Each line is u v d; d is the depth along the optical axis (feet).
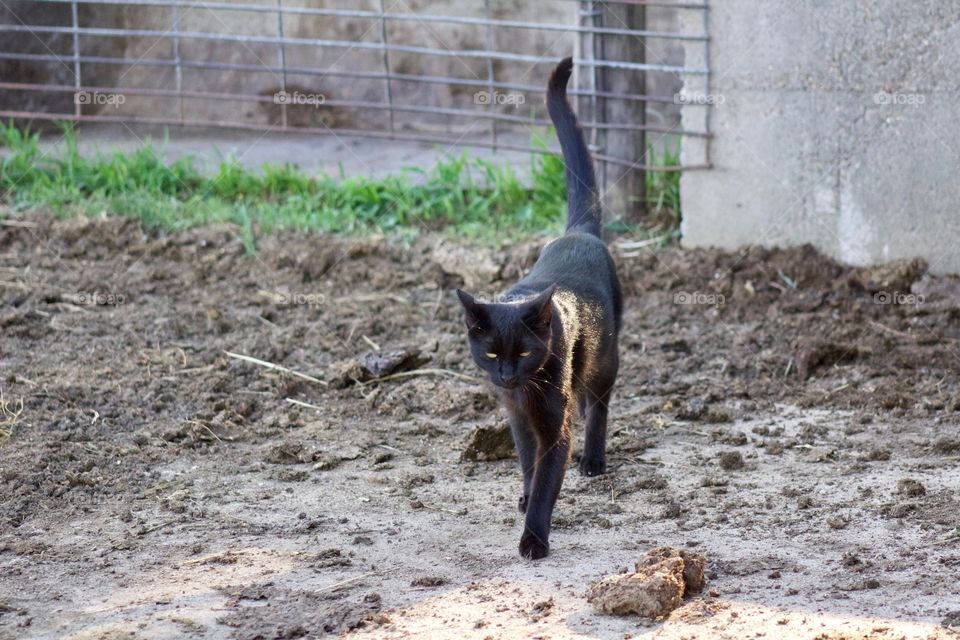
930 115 31.01
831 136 32.55
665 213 36.83
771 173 33.63
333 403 26.94
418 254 35.19
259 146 45.70
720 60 33.65
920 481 22.07
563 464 20.42
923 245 31.91
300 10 37.29
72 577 18.62
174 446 24.26
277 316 31.63
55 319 30.73
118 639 16.56
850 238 32.94
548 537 19.89
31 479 22.25
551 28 35.53
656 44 46.32
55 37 47.14
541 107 48.32
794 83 32.73
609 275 24.17
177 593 18.02
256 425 25.68
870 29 31.35
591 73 35.78
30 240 35.60
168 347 29.43
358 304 32.40
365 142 46.52
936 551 19.11
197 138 46.98
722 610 17.12
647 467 23.50
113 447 23.99
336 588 18.20
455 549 19.79
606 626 16.78
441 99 48.96
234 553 19.49
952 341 29.12
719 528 20.44
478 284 33.35
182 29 48.03
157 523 20.77
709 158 34.45
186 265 34.60
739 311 31.58
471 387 27.43
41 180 39.45
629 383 27.89
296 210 37.88
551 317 20.47
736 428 25.45
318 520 20.97
